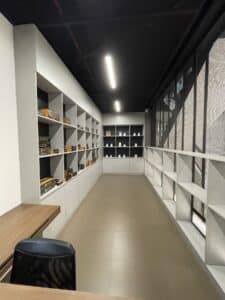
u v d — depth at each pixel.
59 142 3.22
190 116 3.22
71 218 3.59
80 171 4.56
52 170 3.25
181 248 2.57
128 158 8.76
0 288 0.92
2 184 2.06
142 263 2.25
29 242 1.17
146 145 8.41
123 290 1.83
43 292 0.89
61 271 1.13
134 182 6.86
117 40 2.84
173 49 3.12
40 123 3.00
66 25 2.42
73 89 3.85
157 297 1.75
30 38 2.28
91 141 6.08
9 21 2.22
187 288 1.86
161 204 4.38
